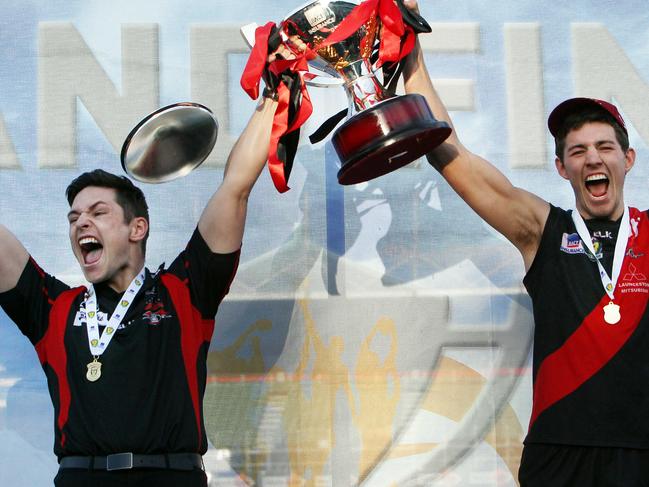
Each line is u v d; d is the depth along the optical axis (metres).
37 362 10.12
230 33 10.68
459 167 8.69
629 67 10.76
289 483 9.95
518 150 10.62
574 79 10.73
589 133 8.70
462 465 10.02
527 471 8.26
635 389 7.97
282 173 8.24
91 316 8.45
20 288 8.55
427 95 8.78
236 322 10.23
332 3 8.22
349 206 10.47
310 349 10.21
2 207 10.33
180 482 7.84
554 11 10.80
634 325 8.13
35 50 10.55
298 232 10.41
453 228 10.48
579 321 8.22
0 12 10.55
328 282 10.34
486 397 10.18
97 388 7.97
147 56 10.61
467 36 10.74
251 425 10.04
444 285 10.38
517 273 10.42
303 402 10.11
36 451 9.97
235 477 9.93
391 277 10.37
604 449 7.89
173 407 8.02
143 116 10.55
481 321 10.32
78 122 10.50
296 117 8.36
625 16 10.82
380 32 8.38
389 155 8.13
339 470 9.98
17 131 10.45
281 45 8.34
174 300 8.51
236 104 10.62
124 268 8.82
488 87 10.69
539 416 8.26
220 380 10.12
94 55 10.58
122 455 7.75
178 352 8.30
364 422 10.08
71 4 10.61
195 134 8.63
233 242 8.55
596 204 8.73
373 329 10.27
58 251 10.33
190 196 10.46
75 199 8.84
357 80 8.41
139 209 9.00
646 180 10.60
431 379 10.20
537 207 8.88
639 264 8.45
